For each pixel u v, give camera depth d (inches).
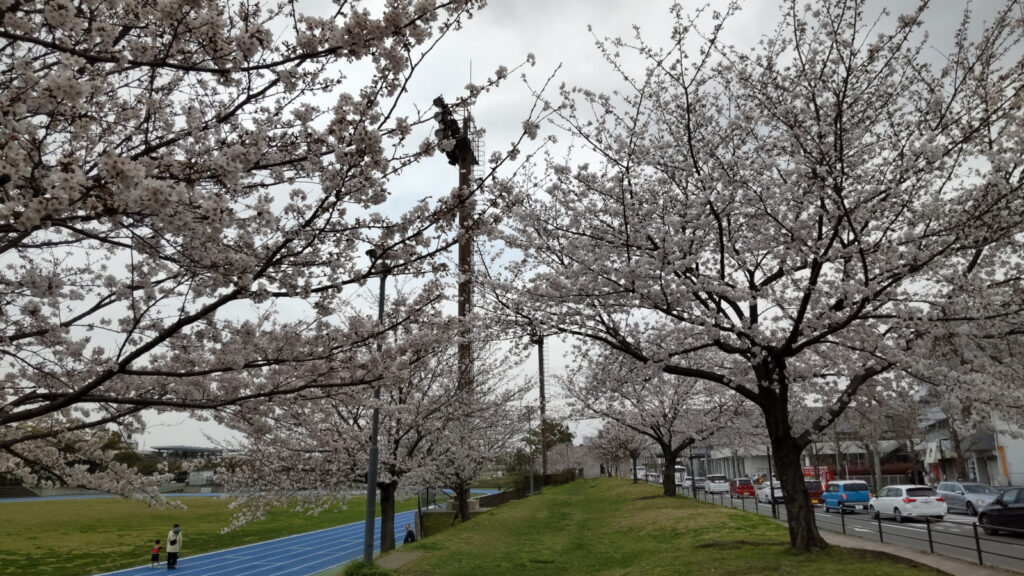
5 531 1540.4
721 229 442.6
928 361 391.9
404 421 658.2
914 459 1771.7
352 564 532.4
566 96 466.6
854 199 408.8
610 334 484.1
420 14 177.0
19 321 225.3
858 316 401.4
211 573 1056.8
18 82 144.8
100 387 259.1
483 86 214.5
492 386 859.4
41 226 160.6
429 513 1152.2
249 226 219.0
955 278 379.9
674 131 477.1
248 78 194.9
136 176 128.5
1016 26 382.0
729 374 566.9
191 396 277.3
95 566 1118.4
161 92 212.7
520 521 975.0
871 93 418.9
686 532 700.7
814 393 574.2
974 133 380.2
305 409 357.7
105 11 170.7
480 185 226.4
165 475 291.9
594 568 585.3
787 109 406.6
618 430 1758.1
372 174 204.5
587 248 478.9
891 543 611.2
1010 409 411.2
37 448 268.1
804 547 455.8
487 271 490.3
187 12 161.8
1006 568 434.3
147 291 228.1
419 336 280.4
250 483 651.5
